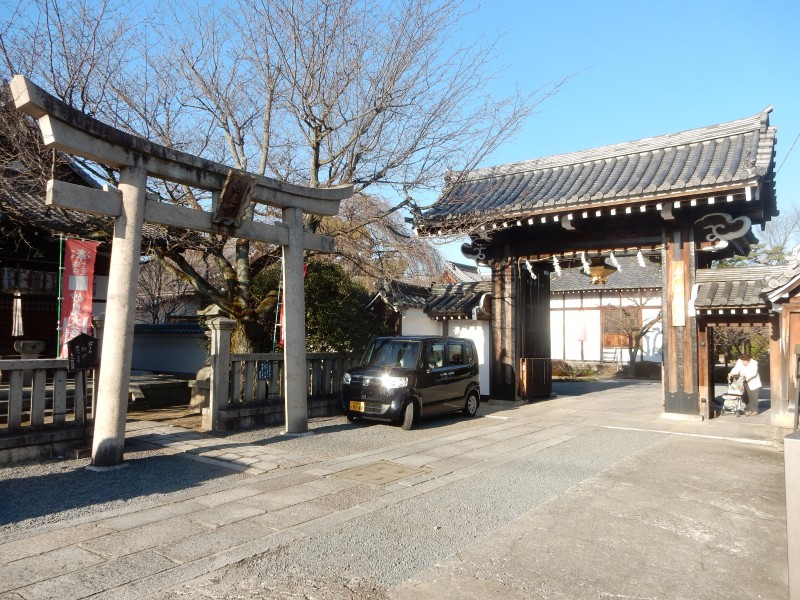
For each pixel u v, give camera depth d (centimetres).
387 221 1255
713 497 613
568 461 776
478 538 476
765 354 2488
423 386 1049
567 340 3084
